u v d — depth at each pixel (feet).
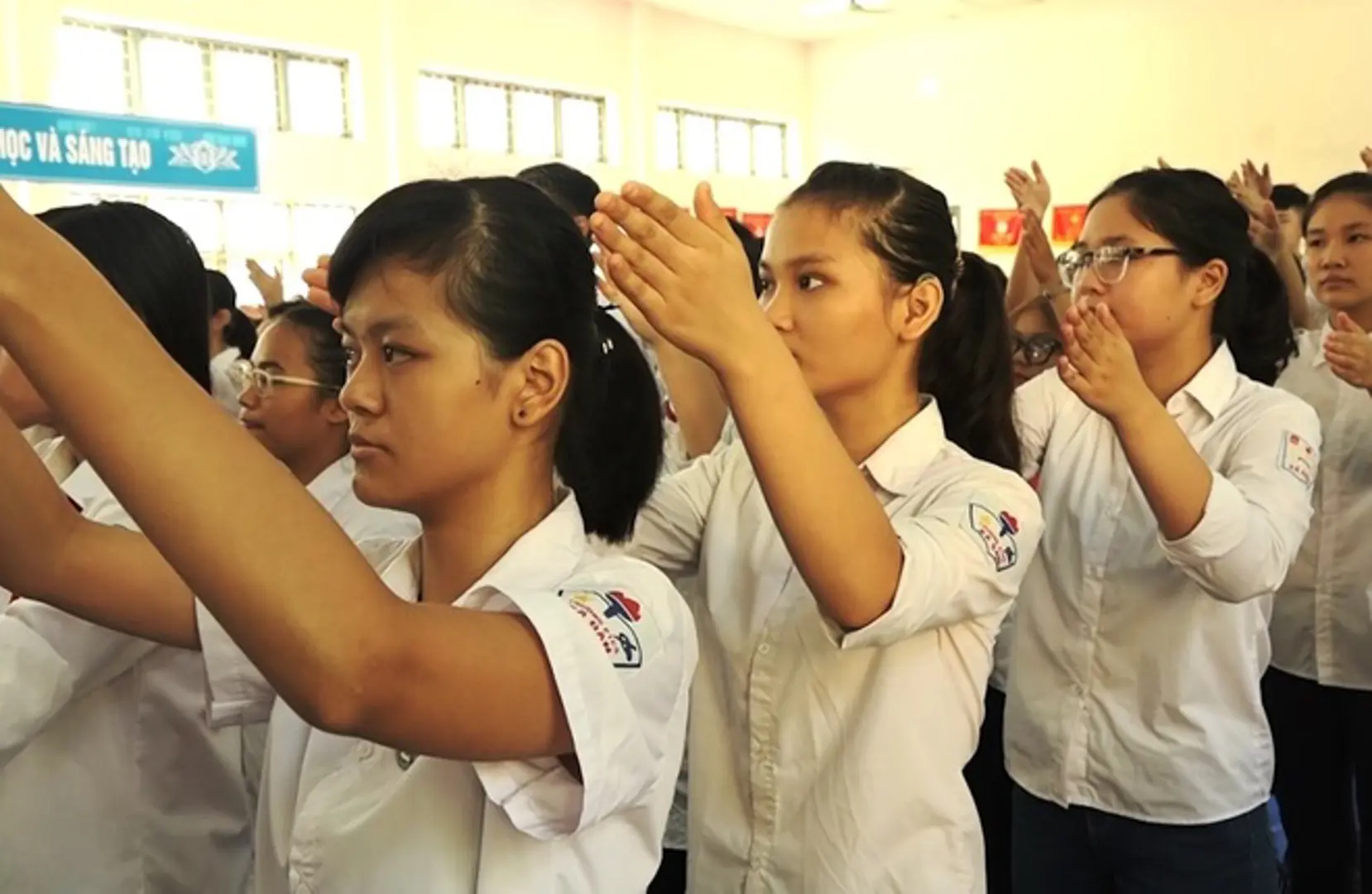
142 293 4.07
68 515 3.09
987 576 3.64
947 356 4.44
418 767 2.75
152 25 25.12
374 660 2.05
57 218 4.10
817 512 3.04
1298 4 31.73
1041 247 8.65
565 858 2.73
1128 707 5.48
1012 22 36.91
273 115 28.12
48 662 3.56
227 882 4.55
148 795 4.25
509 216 2.64
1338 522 7.82
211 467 1.90
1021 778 5.84
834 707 3.95
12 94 22.65
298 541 1.97
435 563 2.90
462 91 31.99
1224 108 33.24
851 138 41.01
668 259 2.74
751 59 39.78
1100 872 5.67
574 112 35.06
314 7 27.89
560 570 2.80
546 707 2.40
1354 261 7.93
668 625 2.78
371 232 2.63
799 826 3.97
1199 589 5.36
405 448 2.62
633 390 3.16
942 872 3.91
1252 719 5.50
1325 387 8.00
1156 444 4.48
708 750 4.26
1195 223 5.55
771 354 2.89
